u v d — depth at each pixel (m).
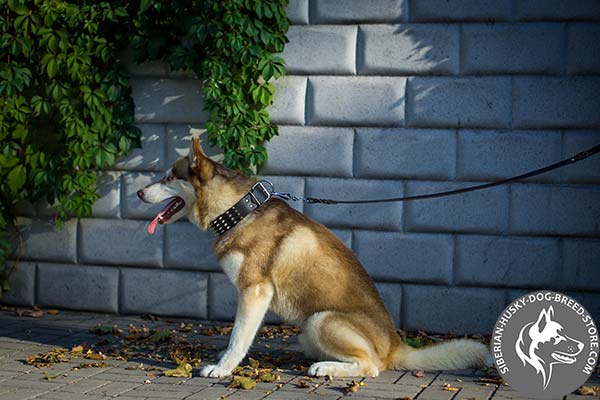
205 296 8.21
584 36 7.36
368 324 6.22
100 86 8.09
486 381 6.07
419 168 7.72
